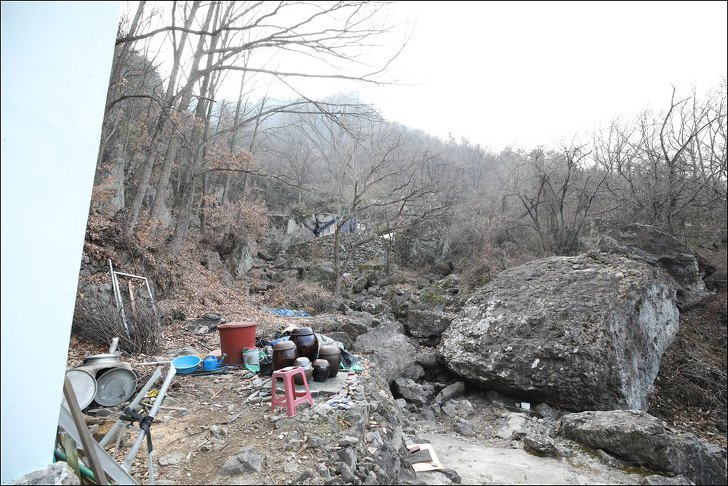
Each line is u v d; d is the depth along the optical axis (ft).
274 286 58.59
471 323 31.83
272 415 14.98
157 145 41.37
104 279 30.63
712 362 32.01
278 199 103.96
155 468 12.01
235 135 71.00
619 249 36.86
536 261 37.91
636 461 16.49
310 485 10.98
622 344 26.55
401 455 15.30
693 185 51.21
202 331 31.99
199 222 66.28
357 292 62.28
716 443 25.59
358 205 76.23
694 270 37.01
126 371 16.89
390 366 27.04
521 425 22.79
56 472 8.04
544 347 26.32
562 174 62.69
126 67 46.73
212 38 41.55
